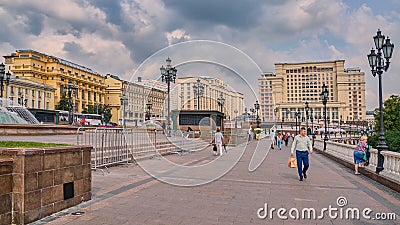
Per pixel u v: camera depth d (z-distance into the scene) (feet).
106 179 28.25
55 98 260.83
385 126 175.32
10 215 15.14
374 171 32.12
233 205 20.07
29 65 248.73
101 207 18.88
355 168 35.55
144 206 19.36
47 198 16.80
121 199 20.99
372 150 34.17
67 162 18.40
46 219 16.34
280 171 37.42
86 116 191.62
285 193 24.17
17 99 209.97
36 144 19.67
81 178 19.67
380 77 34.09
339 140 175.73
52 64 262.88
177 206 19.54
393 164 28.09
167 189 24.57
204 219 16.98
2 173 14.75
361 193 24.64
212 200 21.31
